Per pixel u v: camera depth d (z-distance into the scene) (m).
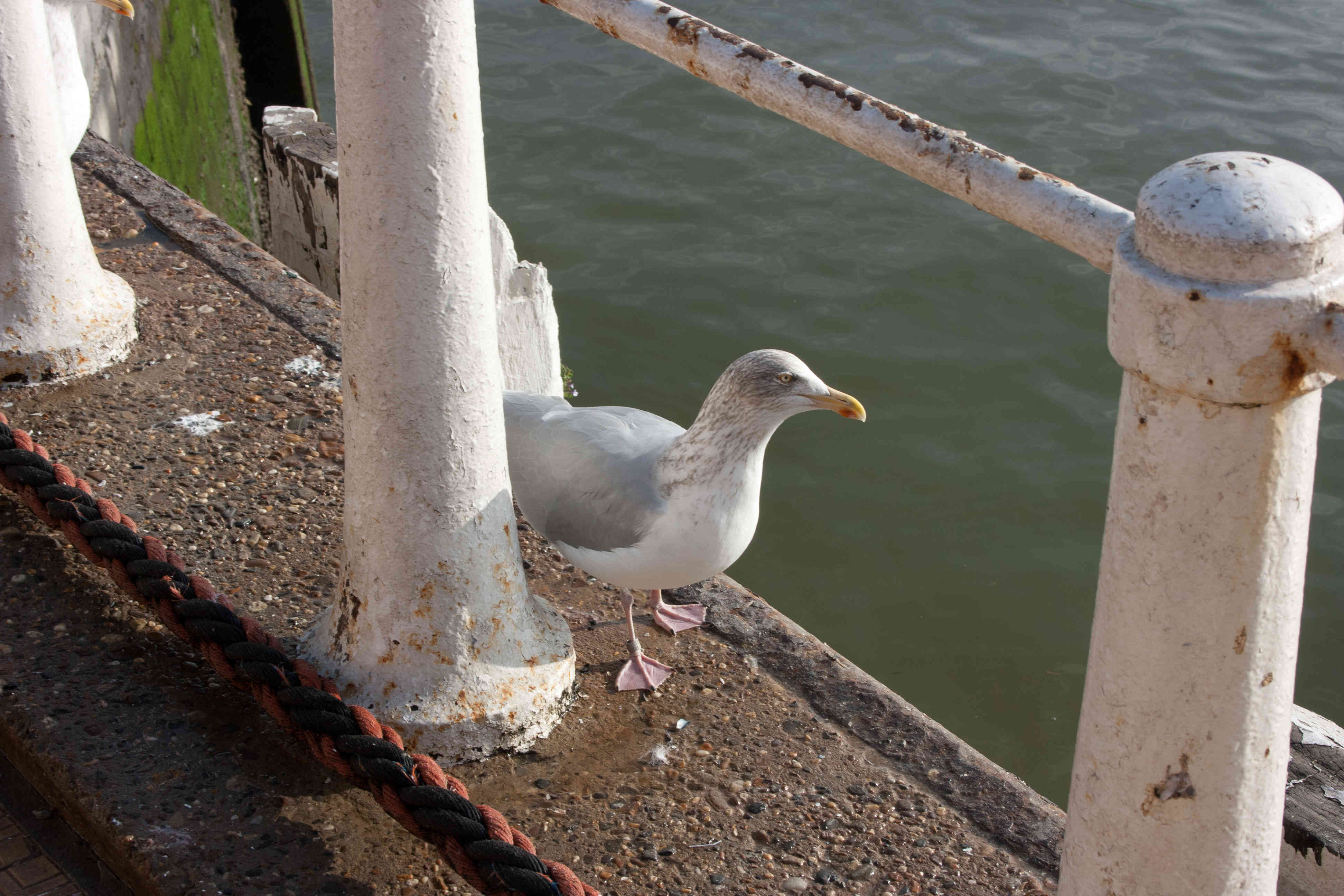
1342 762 2.73
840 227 9.05
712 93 10.77
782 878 2.50
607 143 10.02
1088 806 1.57
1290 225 1.18
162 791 2.57
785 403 2.79
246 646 2.67
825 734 2.87
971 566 6.53
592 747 2.81
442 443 2.51
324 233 5.44
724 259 8.72
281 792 2.60
